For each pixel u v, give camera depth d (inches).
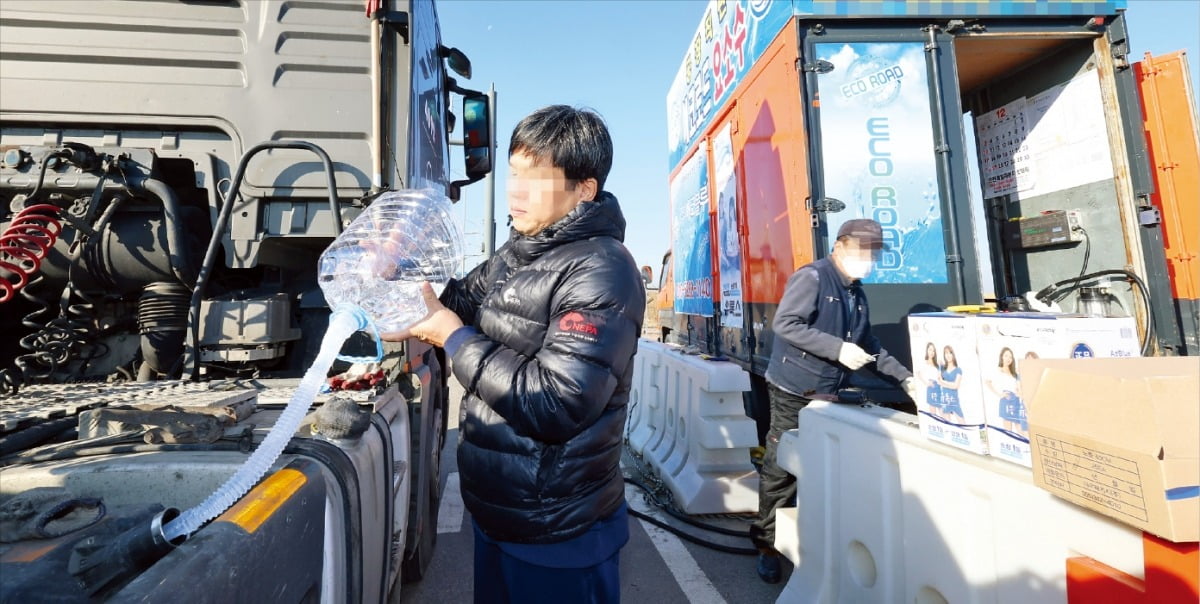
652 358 209.6
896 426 76.0
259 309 80.0
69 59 89.8
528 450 49.8
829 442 89.8
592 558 51.9
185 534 27.4
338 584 40.7
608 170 55.3
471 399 55.1
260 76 93.7
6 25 89.0
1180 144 133.3
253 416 57.6
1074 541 50.3
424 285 52.4
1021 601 55.2
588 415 46.2
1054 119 155.3
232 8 94.8
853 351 99.7
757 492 145.5
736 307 175.3
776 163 139.6
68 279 86.3
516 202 53.9
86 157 79.1
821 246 121.5
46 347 80.5
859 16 127.3
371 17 94.3
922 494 68.9
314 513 36.1
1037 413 51.9
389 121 98.3
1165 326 132.1
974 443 62.2
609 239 52.7
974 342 62.6
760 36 148.9
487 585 55.5
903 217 123.9
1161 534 40.8
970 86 177.9
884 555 75.5
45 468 37.4
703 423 146.0
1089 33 137.1
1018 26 135.0
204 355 78.5
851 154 124.5
